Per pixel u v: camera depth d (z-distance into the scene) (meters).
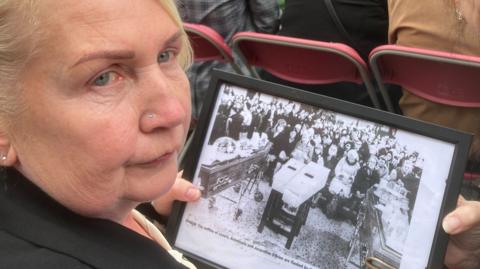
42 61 0.42
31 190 0.48
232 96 0.84
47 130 0.44
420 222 0.72
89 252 0.45
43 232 0.44
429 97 1.42
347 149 0.77
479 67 1.21
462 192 1.36
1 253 0.42
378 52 1.36
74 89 0.43
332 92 1.71
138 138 0.48
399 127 0.74
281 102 0.81
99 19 0.42
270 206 0.80
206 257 0.82
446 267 0.93
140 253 0.49
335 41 1.65
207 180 0.84
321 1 1.62
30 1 0.40
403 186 0.74
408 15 1.40
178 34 0.51
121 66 0.46
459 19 1.30
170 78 0.53
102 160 0.46
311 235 0.78
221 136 0.84
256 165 0.81
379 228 0.74
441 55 1.25
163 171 0.52
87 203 0.48
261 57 1.67
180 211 0.84
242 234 0.81
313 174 0.78
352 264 0.75
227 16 1.81
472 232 0.81
